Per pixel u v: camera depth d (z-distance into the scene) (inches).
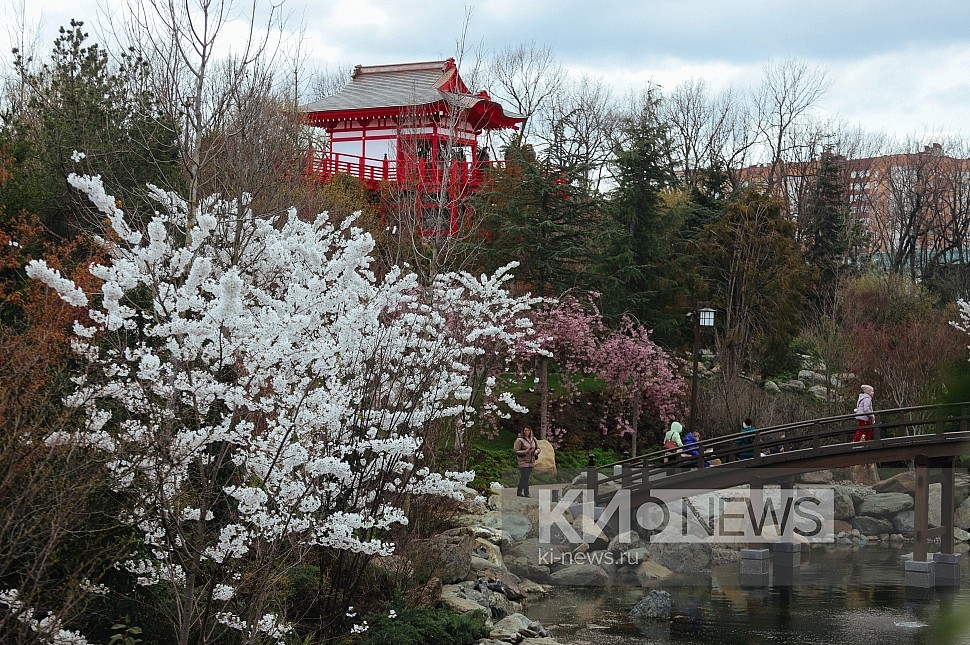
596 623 690.2
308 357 349.7
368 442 409.4
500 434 1132.5
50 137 623.8
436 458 671.8
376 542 389.4
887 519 1145.4
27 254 508.7
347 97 1488.7
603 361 1193.4
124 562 366.0
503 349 946.1
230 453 405.7
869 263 2039.9
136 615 392.5
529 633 607.8
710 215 1652.3
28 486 299.3
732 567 928.3
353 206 1040.2
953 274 1948.8
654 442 1261.1
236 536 357.1
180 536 343.9
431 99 1307.8
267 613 411.5
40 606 342.0
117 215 330.0
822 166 2086.6
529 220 1224.8
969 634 147.9
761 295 1509.6
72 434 320.2
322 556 503.5
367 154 1456.7
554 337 1090.1
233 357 359.3
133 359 342.0
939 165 2289.6
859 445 891.4
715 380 1346.0
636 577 858.1
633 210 1369.3
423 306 558.9
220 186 547.2
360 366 460.1
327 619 477.4
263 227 421.1
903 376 1182.9
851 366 1325.0
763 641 649.6
